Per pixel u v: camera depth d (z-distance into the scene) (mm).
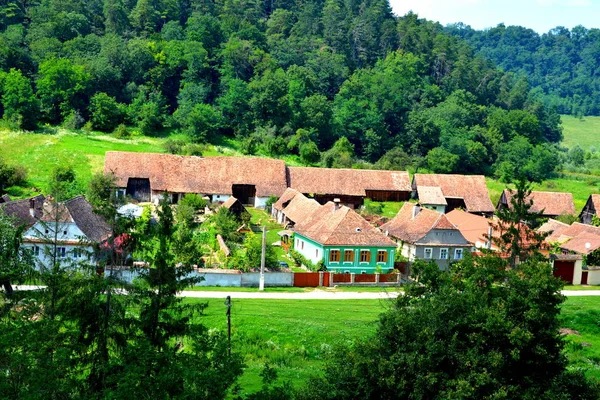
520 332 27312
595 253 74188
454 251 71750
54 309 30859
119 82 151125
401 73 182500
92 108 135500
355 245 65625
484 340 28172
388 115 162250
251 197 103062
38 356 24031
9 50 143125
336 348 31891
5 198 74312
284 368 41750
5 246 42594
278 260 67750
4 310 31703
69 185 91062
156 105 138875
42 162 102812
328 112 150125
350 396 29219
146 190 99125
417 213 76625
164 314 30484
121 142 124250
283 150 133875
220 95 153750
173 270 31109
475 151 152375
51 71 134125
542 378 28656
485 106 192750
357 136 152000
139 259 48062
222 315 48844
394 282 64562
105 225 65125
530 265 31547
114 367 26078
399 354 28875
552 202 110312
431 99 180625
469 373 27766
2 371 23672
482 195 114125
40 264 40562
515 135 172125
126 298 30359
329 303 55344
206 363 25281
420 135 154625
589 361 46562
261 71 166750
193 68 157375
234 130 143500
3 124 119938
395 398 28828
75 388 25359
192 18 184500
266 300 54906
